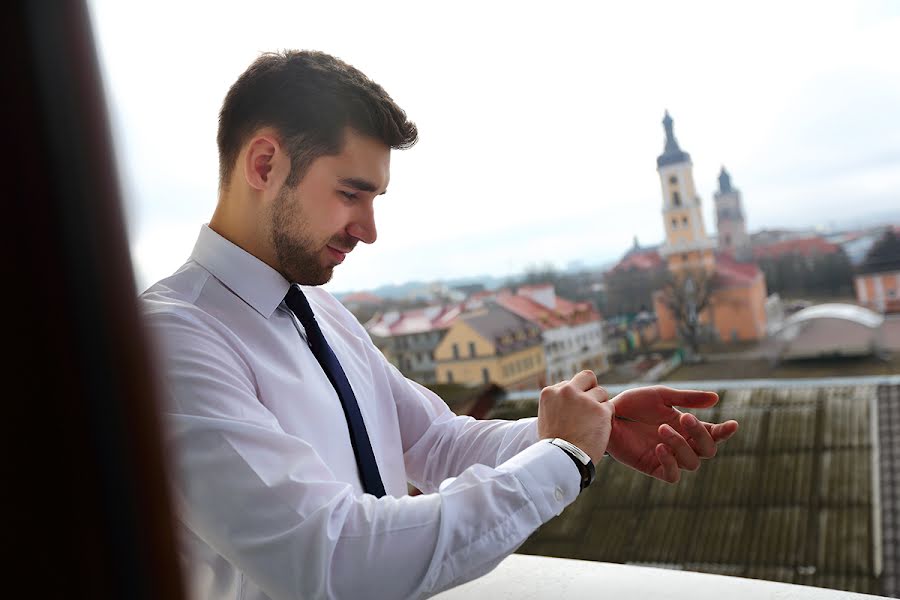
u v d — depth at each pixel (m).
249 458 0.73
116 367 0.15
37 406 0.15
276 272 0.93
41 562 0.16
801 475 3.41
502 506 0.74
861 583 2.91
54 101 0.14
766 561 3.11
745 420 3.83
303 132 0.86
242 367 0.88
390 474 1.06
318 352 0.98
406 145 0.92
